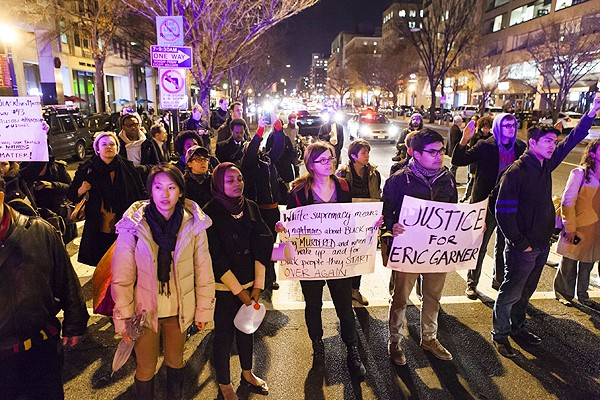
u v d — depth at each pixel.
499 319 3.92
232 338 3.21
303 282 3.72
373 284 5.46
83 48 38.44
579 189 4.49
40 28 28.94
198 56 13.77
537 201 3.66
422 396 3.38
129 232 2.57
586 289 4.82
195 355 3.90
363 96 109.12
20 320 2.18
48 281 2.30
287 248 3.45
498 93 55.62
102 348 3.98
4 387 2.20
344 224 3.52
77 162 16.53
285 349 4.00
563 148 3.88
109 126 25.05
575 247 4.56
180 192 2.64
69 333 2.44
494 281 5.25
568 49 30.33
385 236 3.64
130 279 2.58
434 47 43.59
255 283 3.14
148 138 5.70
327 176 3.49
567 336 4.23
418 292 5.07
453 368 3.72
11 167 3.84
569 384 3.53
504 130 4.61
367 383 3.52
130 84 48.91
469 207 3.55
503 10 55.59
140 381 2.77
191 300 2.74
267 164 5.11
